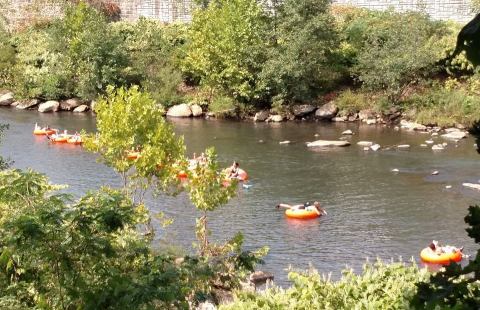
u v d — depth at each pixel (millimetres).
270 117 38656
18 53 47094
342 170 25594
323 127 36000
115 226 6891
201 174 14875
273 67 37688
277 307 7914
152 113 17375
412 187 22859
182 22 47969
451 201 21094
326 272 15602
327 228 18750
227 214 20172
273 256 16672
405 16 38312
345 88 40375
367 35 40594
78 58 43531
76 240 6816
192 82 44500
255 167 26297
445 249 16172
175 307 6965
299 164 26750
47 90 42938
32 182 8109
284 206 20828
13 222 6680
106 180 24016
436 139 31812
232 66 39500
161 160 16812
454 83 36656
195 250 16453
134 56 44281
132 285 6559
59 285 6926
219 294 10250
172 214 20078
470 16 40188
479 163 26234
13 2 50938
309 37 37406
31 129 35188
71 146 30781
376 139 32000
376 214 19938
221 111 39594
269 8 40562
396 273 8258
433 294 3545
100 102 17859
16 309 6723
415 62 35812
